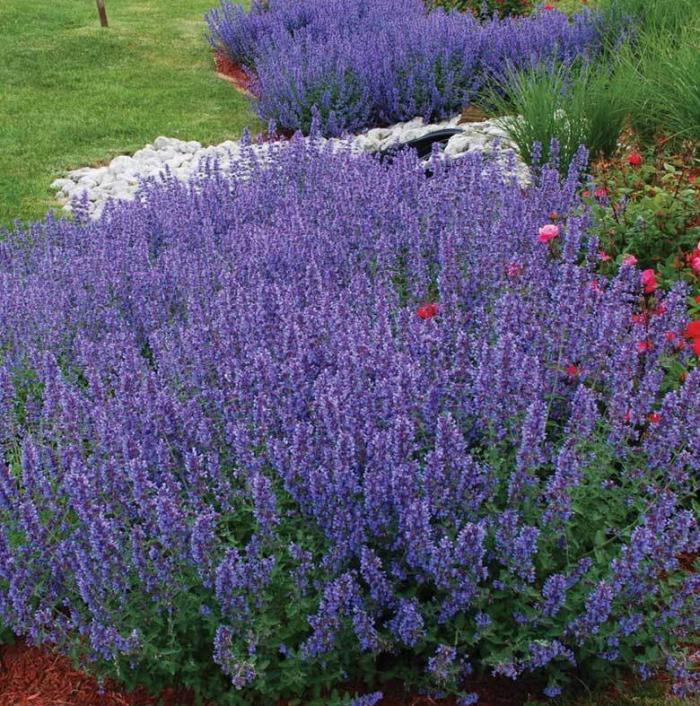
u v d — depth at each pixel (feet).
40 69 48.88
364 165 24.50
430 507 10.87
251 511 11.69
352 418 11.73
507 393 12.09
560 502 10.60
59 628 10.99
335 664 11.02
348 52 38.50
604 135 24.79
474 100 37.29
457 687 11.03
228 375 13.57
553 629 10.53
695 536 10.39
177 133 39.29
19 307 17.99
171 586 10.69
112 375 15.60
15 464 14.80
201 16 62.39
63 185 32.96
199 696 11.09
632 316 15.10
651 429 11.60
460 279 16.24
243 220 22.63
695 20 30.66
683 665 10.44
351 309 15.81
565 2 47.14
